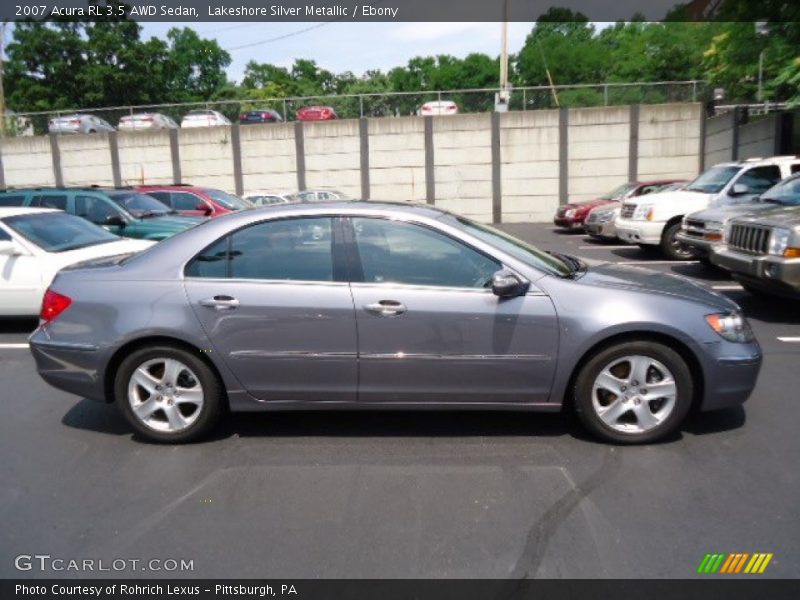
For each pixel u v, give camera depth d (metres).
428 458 3.95
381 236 4.09
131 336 4.09
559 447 4.05
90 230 8.51
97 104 44.28
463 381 4.01
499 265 4.00
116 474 3.82
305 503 3.43
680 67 40.81
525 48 56.81
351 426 4.48
